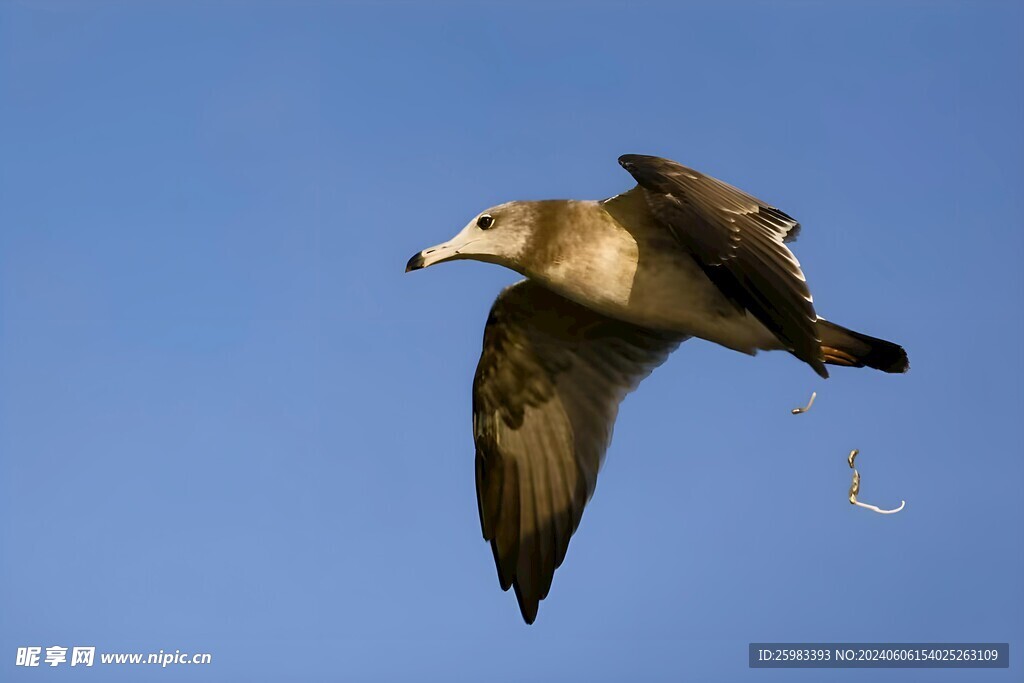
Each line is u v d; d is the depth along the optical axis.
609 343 14.27
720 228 11.85
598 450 14.44
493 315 14.13
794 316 11.54
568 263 13.11
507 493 14.66
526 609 14.41
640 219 12.91
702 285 12.88
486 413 14.57
